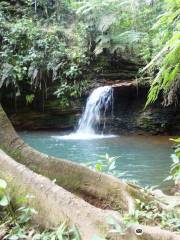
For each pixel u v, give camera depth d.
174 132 14.77
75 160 10.00
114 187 3.99
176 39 3.13
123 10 15.57
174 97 13.58
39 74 15.40
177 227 3.69
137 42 15.26
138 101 15.05
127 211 3.81
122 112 15.20
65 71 15.51
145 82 14.70
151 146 12.07
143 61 15.39
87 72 15.95
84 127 15.37
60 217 3.10
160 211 4.14
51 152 11.07
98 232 2.88
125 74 15.86
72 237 2.96
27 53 15.71
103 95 15.16
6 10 17.36
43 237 3.00
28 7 18.20
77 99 15.63
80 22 16.81
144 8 15.23
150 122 14.81
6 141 4.11
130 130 15.12
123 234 2.85
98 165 5.50
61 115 15.61
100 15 15.81
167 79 3.48
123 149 11.55
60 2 18.61
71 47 16.48
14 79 15.04
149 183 7.75
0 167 3.47
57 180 3.96
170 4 3.55
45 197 3.23
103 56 16.05
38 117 15.62
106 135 14.91
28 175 3.40
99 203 3.88
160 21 3.75
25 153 4.08
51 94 15.50
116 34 15.65
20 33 15.77
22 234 3.12
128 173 8.62
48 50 15.70
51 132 15.16
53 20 17.94
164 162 9.73
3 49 15.90
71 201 3.14
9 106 15.67
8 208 3.36
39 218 3.20
